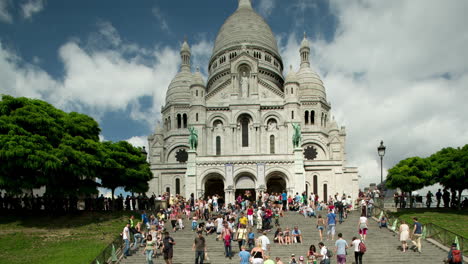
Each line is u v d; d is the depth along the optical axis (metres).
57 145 42.22
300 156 61.53
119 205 50.28
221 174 61.56
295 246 32.03
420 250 30.28
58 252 31.02
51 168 38.28
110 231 37.75
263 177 60.97
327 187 71.62
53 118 42.88
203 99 71.00
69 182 42.53
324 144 80.25
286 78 71.94
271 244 32.62
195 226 38.84
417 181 45.31
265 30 93.94
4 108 41.19
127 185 51.66
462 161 44.88
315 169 72.31
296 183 60.34
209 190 70.56
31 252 31.38
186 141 81.50
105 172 48.28
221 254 30.42
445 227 37.47
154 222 35.03
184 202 51.25
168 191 72.50
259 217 38.34
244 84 72.75
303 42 93.50
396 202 48.19
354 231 37.62
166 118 87.00
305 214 45.28
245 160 61.59
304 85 87.81
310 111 83.19
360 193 59.44
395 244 32.44
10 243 33.44
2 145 37.38
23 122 40.22
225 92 74.00
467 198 48.56
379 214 42.38
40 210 45.47
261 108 70.69
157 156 81.19
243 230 30.38
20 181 38.97
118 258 29.05
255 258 22.14
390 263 27.64
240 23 92.56
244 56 72.81
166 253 25.67
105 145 51.06
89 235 36.19
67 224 39.97
